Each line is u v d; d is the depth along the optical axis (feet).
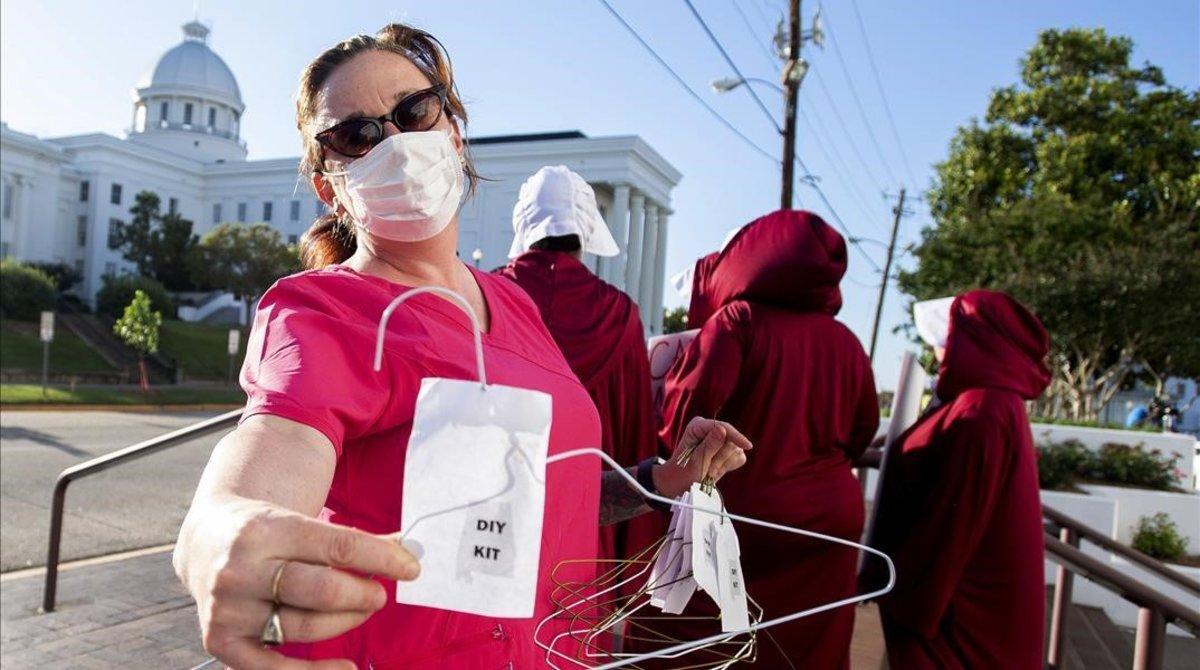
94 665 11.74
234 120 263.08
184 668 11.68
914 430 9.53
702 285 9.77
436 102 3.88
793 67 43.19
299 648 3.13
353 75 3.76
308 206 213.05
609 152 130.72
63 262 195.72
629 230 139.44
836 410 8.42
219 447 2.71
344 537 2.00
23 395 67.72
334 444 2.83
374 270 3.85
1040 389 9.23
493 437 2.43
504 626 3.38
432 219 3.67
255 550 1.96
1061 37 61.57
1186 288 43.83
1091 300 45.55
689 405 8.20
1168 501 21.30
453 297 2.41
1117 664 14.28
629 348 8.08
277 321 3.14
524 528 2.39
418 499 2.38
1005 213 56.70
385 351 3.14
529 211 8.66
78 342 116.57
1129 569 18.98
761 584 7.99
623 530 7.54
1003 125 63.16
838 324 8.80
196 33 262.47
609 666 2.89
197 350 125.29
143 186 213.66
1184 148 57.26
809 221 8.55
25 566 17.35
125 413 66.13
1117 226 53.47
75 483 27.89
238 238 150.20
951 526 8.35
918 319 12.04
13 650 12.26
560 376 4.13
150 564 17.31
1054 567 20.18
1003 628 8.35
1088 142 58.03
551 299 7.85
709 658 7.32
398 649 3.16
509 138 148.77
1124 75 60.39
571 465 3.87
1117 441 25.22
